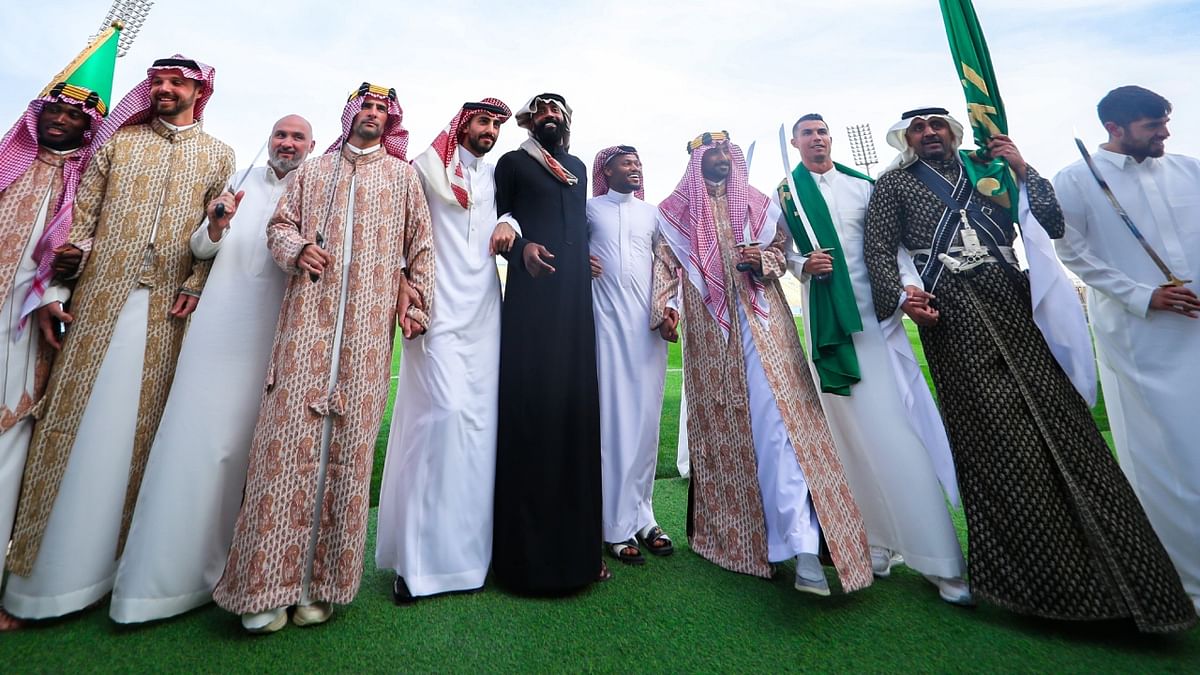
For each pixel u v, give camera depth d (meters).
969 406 1.88
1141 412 2.00
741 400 2.17
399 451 2.10
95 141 1.98
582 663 1.51
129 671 1.46
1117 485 1.72
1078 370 1.87
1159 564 1.64
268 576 1.61
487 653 1.56
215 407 1.82
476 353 2.09
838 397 2.26
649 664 1.51
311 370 1.74
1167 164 2.07
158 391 1.91
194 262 2.01
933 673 1.47
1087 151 2.02
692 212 2.40
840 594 1.97
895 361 2.09
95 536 1.76
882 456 2.08
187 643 1.59
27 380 1.81
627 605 1.87
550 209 2.25
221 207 1.80
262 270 1.96
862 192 2.34
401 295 2.00
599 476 2.10
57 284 1.87
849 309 2.11
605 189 2.68
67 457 1.77
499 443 2.06
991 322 1.90
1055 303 1.91
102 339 1.83
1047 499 1.73
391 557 2.06
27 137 1.88
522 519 1.97
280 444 1.68
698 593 1.96
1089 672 1.48
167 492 1.73
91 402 1.80
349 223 1.90
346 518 1.71
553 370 2.07
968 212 2.04
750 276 2.25
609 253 2.50
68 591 1.70
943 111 2.17
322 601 1.69
